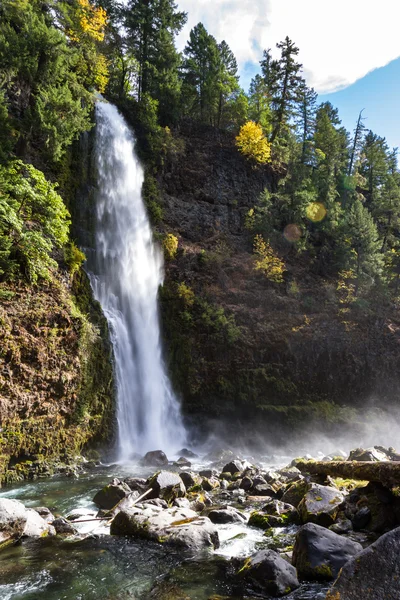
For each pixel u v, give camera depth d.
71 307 20.92
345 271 40.44
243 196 43.53
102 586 7.03
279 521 10.02
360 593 4.86
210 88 50.22
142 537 9.20
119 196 32.97
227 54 61.88
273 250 39.91
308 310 36.69
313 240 43.78
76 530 9.85
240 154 45.22
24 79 26.23
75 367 20.22
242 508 11.83
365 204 66.38
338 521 9.24
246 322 34.00
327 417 31.98
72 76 28.28
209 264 36.22
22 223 18.62
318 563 7.02
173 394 29.30
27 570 7.67
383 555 5.11
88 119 28.25
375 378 35.53
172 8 50.94
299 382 33.31
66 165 28.34
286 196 42.00
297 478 14.48
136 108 39.53
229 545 8.74
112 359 24.48
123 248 31.27
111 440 22.47
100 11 40.53
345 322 36.41
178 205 39.31
